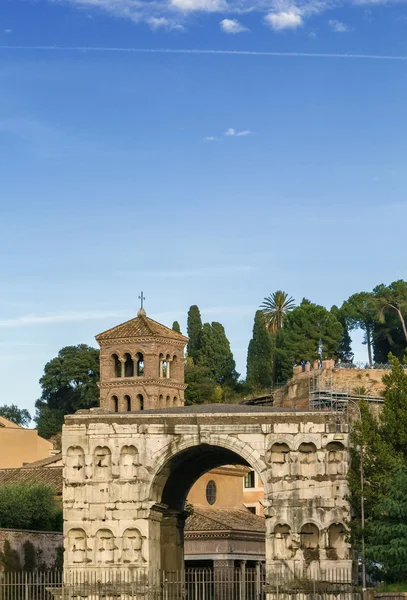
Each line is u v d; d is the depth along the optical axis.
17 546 98.69
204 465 98.75
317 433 88.06
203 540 118.50
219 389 195.38
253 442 88.62
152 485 88.88
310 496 87.31
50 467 126.88
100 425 89.88
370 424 86.94
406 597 76.50
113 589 87.12
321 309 193.50
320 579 85.69
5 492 110.94
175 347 172.62
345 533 86.31
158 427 89.44
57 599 87.56
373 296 194.25
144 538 88.06
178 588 89.06
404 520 82.69
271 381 194.25
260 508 141.62
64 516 89.19
